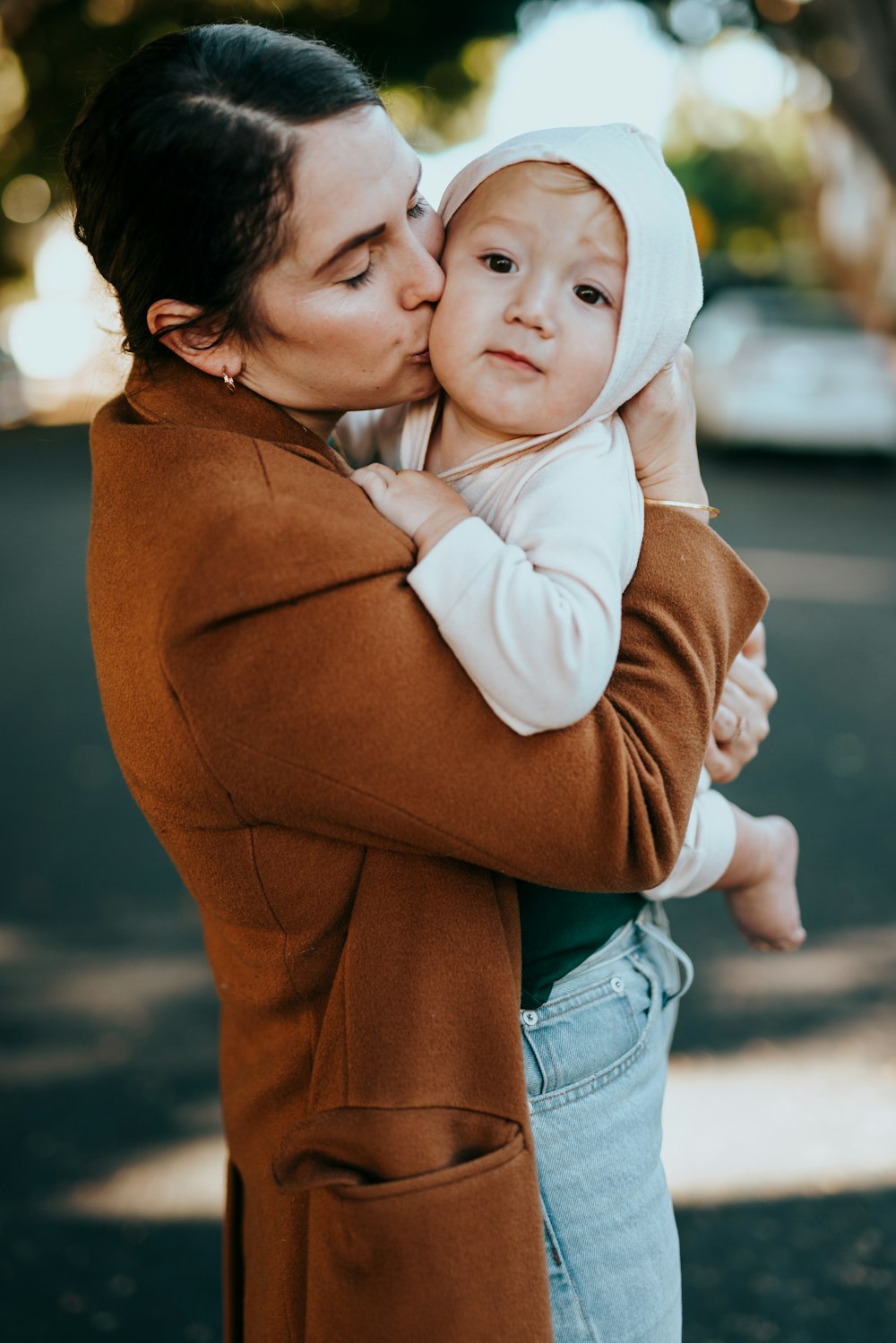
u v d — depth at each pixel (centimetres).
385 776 109
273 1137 131
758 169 2847
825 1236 255
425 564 110
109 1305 241
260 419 120
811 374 1212
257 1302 138
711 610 121
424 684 109
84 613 764
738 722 147
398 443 145
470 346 120
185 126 108
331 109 110
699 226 1382
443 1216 110
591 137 120
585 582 109
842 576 806
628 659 118
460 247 122
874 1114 290
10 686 619
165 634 110
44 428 1733
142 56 112
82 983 346
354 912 118
